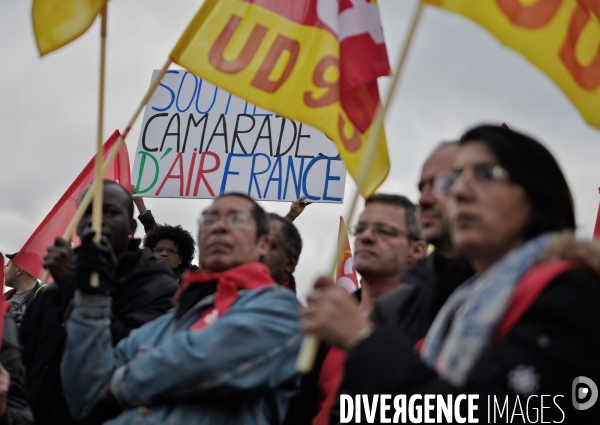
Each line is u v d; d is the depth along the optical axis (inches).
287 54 204.8
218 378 141.0
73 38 175.8
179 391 141.9
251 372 142.8
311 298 91.4
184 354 142.0
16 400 174.2
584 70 169.0
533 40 166.4
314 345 93.7
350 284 255.8
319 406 148.8
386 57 200.2
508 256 90.4
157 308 192.5
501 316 86.0
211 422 142.3
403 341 86.7
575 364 78.7
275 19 207.0
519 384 79.4
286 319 149.5
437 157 146.2
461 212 94.3
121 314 190.7
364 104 201.8
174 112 301.1
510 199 93.2
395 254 178.2
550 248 87.2
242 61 205.3
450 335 92.1
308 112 201.9
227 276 157.6
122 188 205.9
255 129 292.2
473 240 93.6
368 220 181.0
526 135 96.0
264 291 153.3
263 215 171.2
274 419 148.6
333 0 204.5
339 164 282.7
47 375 183.3
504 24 165.3
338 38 201.9
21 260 249.1
